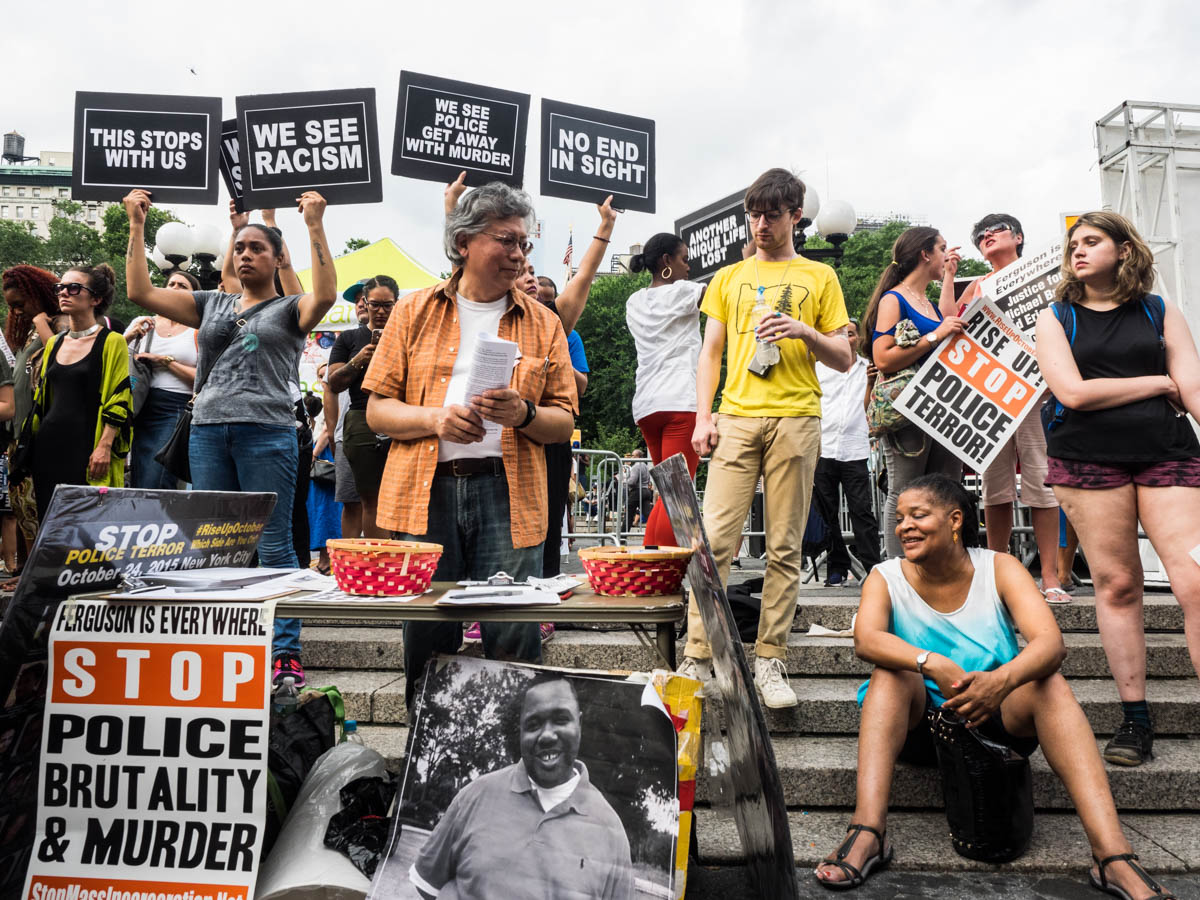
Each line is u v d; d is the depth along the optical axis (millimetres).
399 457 2564
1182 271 5746
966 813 2654
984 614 2834
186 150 4172
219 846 2021
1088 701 3449
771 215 3598
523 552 2600
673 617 2139
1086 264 3158
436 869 2002
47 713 2055
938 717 2674
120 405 4379
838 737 3445
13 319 5391
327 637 4027
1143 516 3072
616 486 7500
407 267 9492
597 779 2037
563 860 1981
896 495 4301
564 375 2721
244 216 4441
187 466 3930
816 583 5820
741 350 3627
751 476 3553
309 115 4098
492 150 4199
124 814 2047
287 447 3676
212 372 3654
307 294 3719
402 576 2211
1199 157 5855
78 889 2008
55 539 2002
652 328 4773
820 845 2797
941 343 4160
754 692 1767
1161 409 3053
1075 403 3090
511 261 2543
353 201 4098
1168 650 3803
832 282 3617
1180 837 2828
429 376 2572
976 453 4047
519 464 2578
